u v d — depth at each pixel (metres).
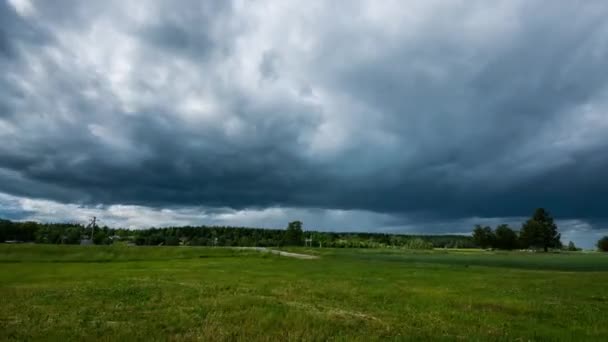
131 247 103.00
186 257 94.44
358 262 82.25
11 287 31.72
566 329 19.45
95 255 86.62
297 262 79.25
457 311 23.67
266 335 16.62
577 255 154.12
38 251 85.75
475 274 52.62
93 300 25.17
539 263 91.75
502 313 23.34
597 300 28.78
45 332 16.81
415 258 111.50
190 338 16.09
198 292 29.08
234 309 22.44
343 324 18.84
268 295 28.80
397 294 30.61
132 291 29.05
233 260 83.50
